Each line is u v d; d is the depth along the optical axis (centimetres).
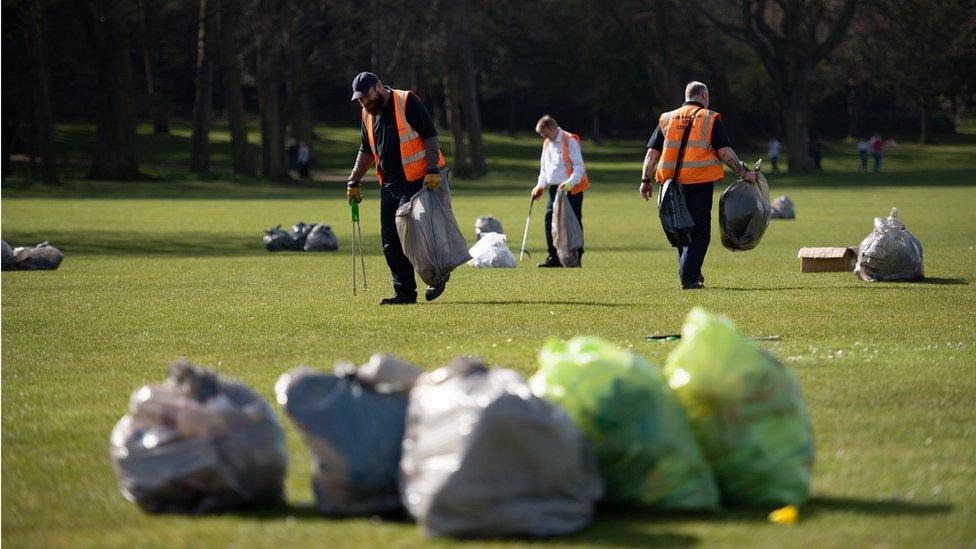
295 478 1998
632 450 1731
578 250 6512
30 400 2755
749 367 1802
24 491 1955
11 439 2348
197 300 4897
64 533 1708
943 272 5675
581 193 6556
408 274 4494
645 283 5303
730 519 1706
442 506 1599
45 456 2203
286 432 2323
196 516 1784
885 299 4438
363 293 5056
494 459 1602
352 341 3528
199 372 1844
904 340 3431
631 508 1744
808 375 2845
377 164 4459
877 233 5294
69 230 10862
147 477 1791
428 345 3409
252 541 1625
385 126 4388
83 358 3375
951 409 2466
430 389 1694
